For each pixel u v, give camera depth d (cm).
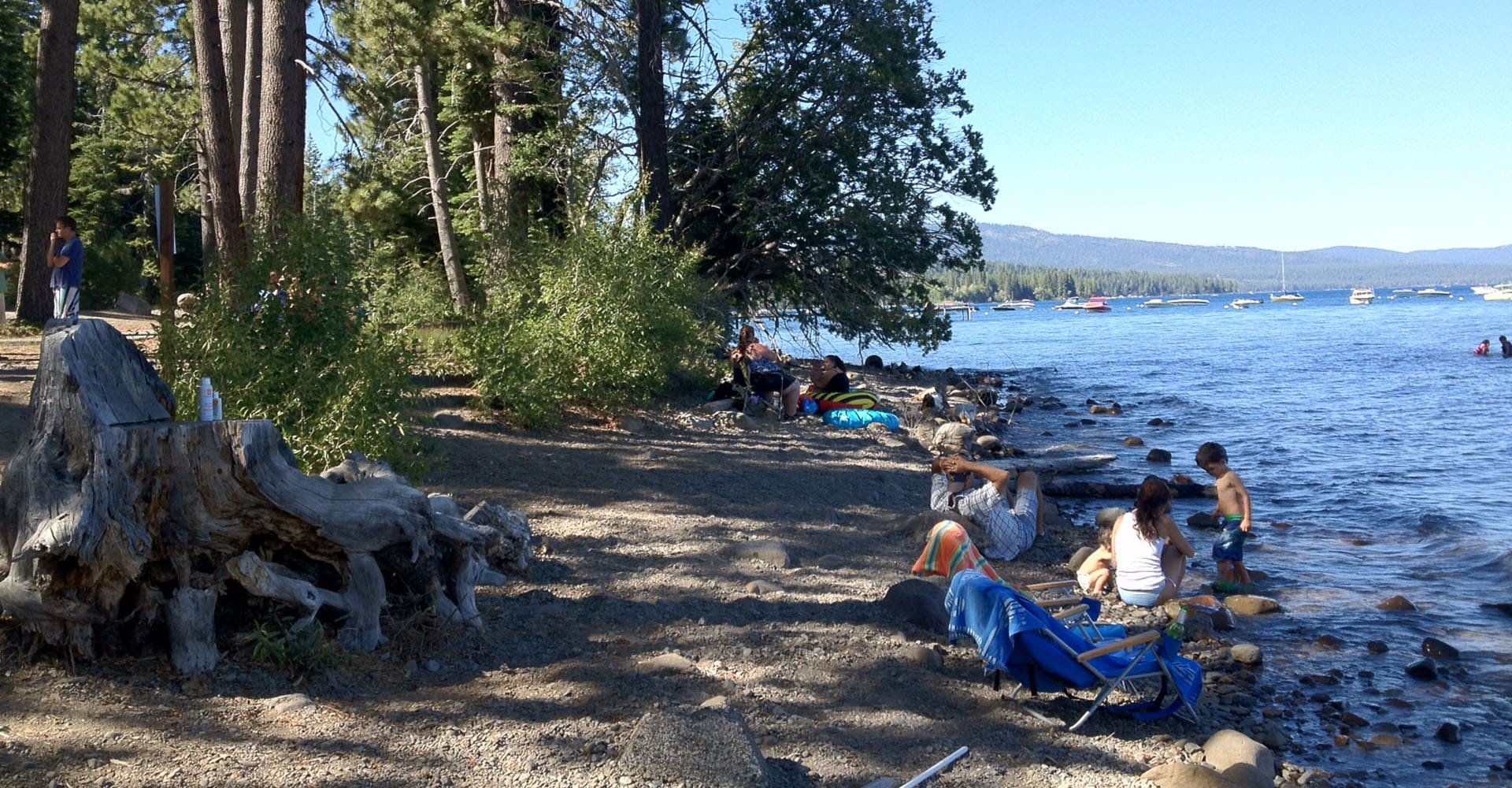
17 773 429
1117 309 19588
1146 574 852
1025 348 5828
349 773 464
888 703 600
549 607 698
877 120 2659
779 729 552
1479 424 2241
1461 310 12600
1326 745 632
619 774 482
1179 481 1448
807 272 2825
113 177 4006
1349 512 1336
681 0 2553
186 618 539
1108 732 600
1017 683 649
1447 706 698
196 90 3008
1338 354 4766
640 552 866
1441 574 1030
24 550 490
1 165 3122
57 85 2036
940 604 749
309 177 2394
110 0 3166
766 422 1620
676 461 1250
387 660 585
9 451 855
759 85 2667
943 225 2819
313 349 854
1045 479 1534
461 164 2822
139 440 525
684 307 1806
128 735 475
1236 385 3312
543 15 2320
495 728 522
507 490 1020
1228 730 601
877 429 1692
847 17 2653
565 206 2138
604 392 1488
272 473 546
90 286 3209
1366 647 814
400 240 2983
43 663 523
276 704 518
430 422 1160
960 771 524
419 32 1998
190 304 855
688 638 671
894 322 2834
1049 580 946
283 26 1658
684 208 2603
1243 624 870
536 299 1530
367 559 589
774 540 901
